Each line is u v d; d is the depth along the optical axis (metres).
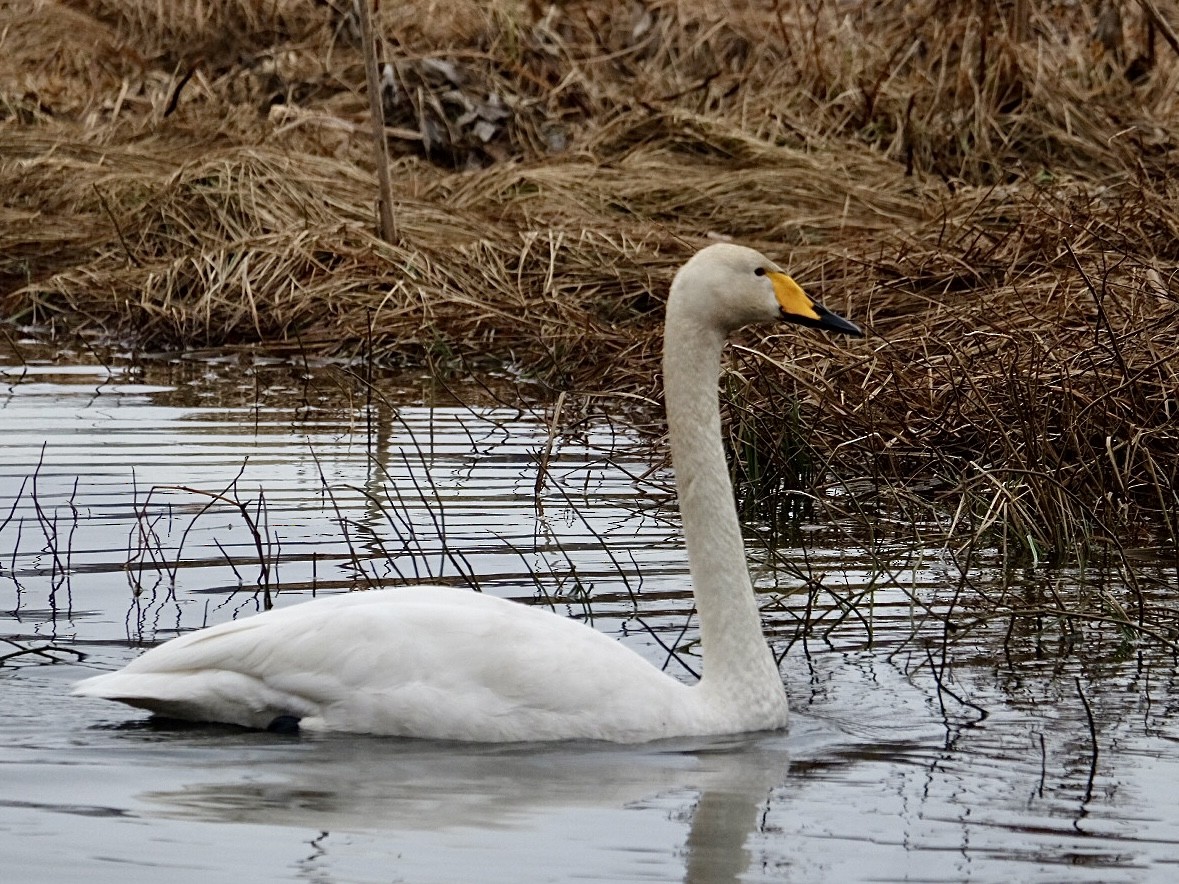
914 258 15.75
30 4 26.14
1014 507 10.36
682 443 7.68
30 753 6.86
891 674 8.20
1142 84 21.55
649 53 24.56
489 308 16.56
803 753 7.09
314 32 25.77
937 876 5.76
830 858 5.90
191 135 21.73
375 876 5.66
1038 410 11.84
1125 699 7.80
